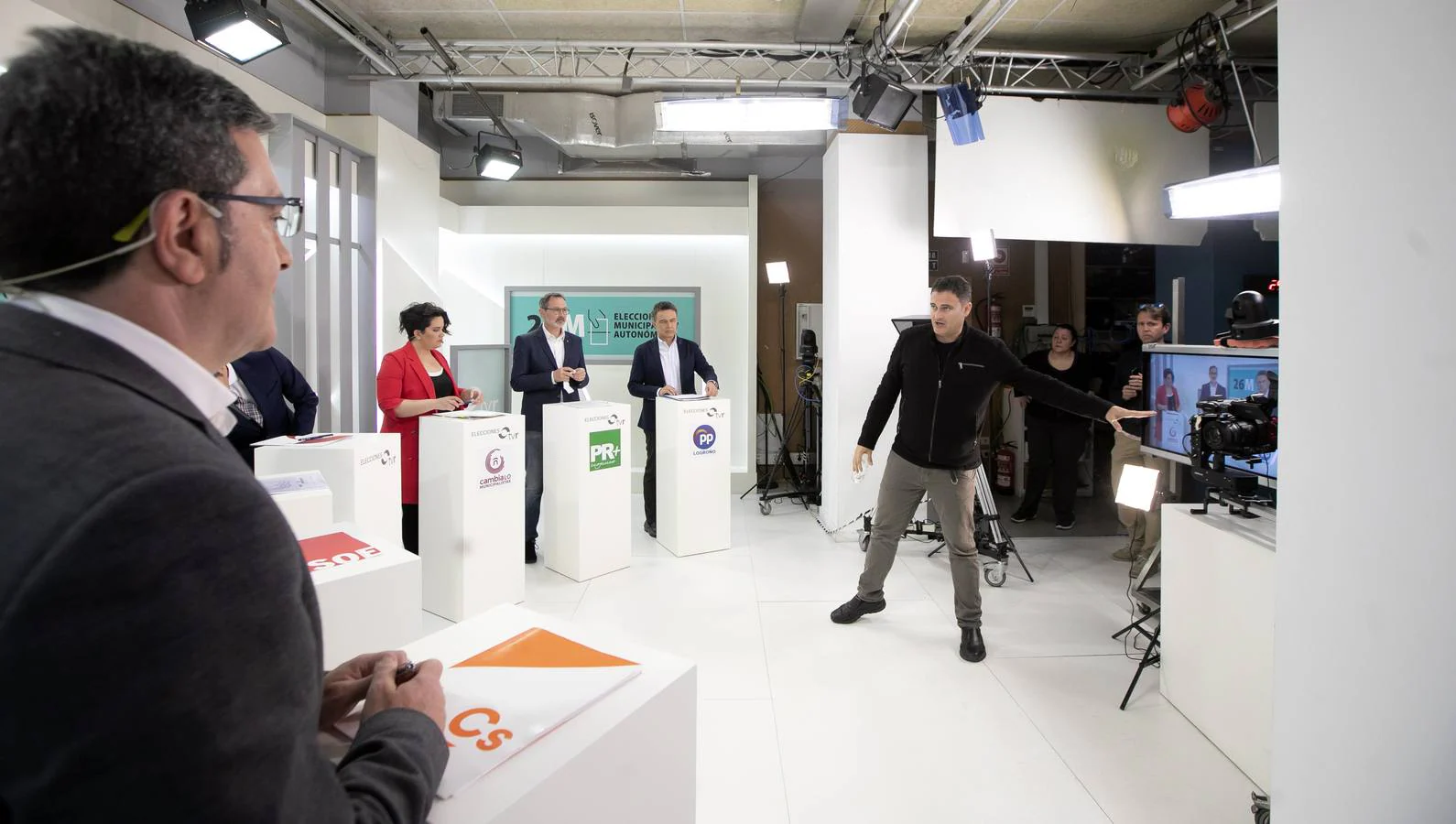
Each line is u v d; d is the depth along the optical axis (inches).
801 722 91.0
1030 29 166.2
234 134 23.4
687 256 245.0
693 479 163.8
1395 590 45.6
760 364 247.0
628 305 244.7
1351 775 48.9
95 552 16.1
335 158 167.3
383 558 65.3
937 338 111.4
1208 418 87.9
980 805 75.1
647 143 204.5
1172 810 74.0
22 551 16.5
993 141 175.5
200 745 16.9
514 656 40.3
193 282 21.8
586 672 38.4
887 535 119.3
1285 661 54.4
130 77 20.4
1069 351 191.3
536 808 29.6
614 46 171.0
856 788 77.8
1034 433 196.9
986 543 146.6
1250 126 153.1
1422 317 43.4
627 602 133.3
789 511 213.9
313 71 173.8
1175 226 179.6
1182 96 159.2
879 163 179.9
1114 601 136.0
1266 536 80.4
